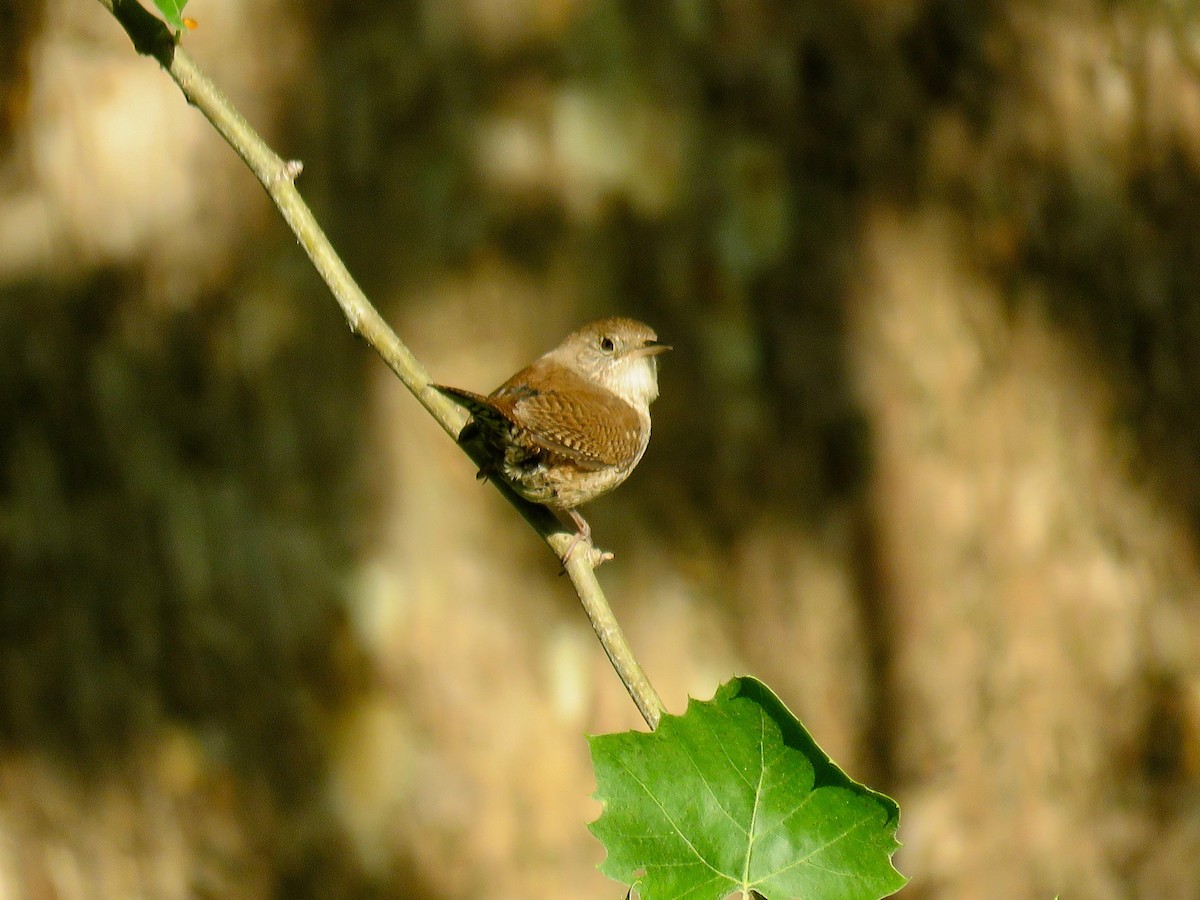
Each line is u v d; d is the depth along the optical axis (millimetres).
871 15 11359
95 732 11516
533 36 10734
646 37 10812
